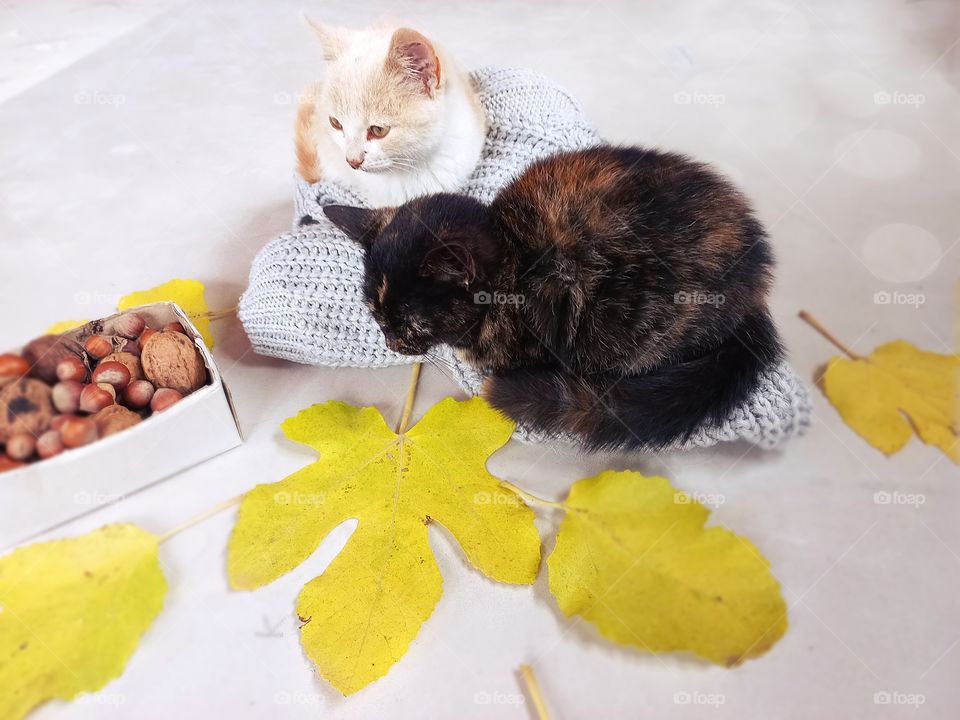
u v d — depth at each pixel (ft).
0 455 1.32
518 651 1.33
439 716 1.26
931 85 2.35
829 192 2.03
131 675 1.30
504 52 2.53
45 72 2.51
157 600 1.30
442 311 1.48
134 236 2.02
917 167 2.09
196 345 1.49
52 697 1.21
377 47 1.72
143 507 1.49
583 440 1.47
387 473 1.43
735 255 1.47
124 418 1.40
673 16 2.69
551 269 1.46
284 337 1.60
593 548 1.30
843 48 2.51
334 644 1.22
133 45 2.62
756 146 2.18
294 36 2.66
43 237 2.01
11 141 2.27
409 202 1.57
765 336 1.51
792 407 1.49
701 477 1.53
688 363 1.48
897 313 1.75
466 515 1.37
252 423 1.63
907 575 1.39
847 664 1.30
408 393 1.68
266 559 1.34
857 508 1.47
